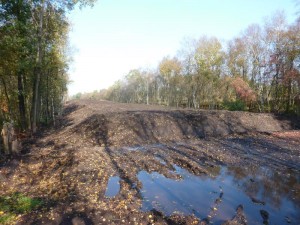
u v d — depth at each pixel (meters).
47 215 7.48
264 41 37.66
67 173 11.12
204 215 7.99
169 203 8.77
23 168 12.16
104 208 8.06
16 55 16.58
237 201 9.05
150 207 8.43
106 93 122.81
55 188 9.72
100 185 9.91
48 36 21.64
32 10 18.95
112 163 12.84
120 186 10.02
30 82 24.36
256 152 15.77
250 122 25.08
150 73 75.94
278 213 8.26
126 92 92.50
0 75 18.12
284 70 32.16
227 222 7.42
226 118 24.73
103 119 21.33
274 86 36.97
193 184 10.55
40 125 28.34
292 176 11.62
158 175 11.46
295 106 31.98
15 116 24.75
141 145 17.53
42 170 11.92
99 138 18.45
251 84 41.69
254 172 12.12
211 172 12.03
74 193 9.13
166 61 61.09
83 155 13.47
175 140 19.31
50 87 30.09
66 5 20.30
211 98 48.84
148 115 22.56
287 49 32.56
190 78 52.09
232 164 13.28
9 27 15.32
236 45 44.62
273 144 18.11
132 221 7.41
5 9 16.70
